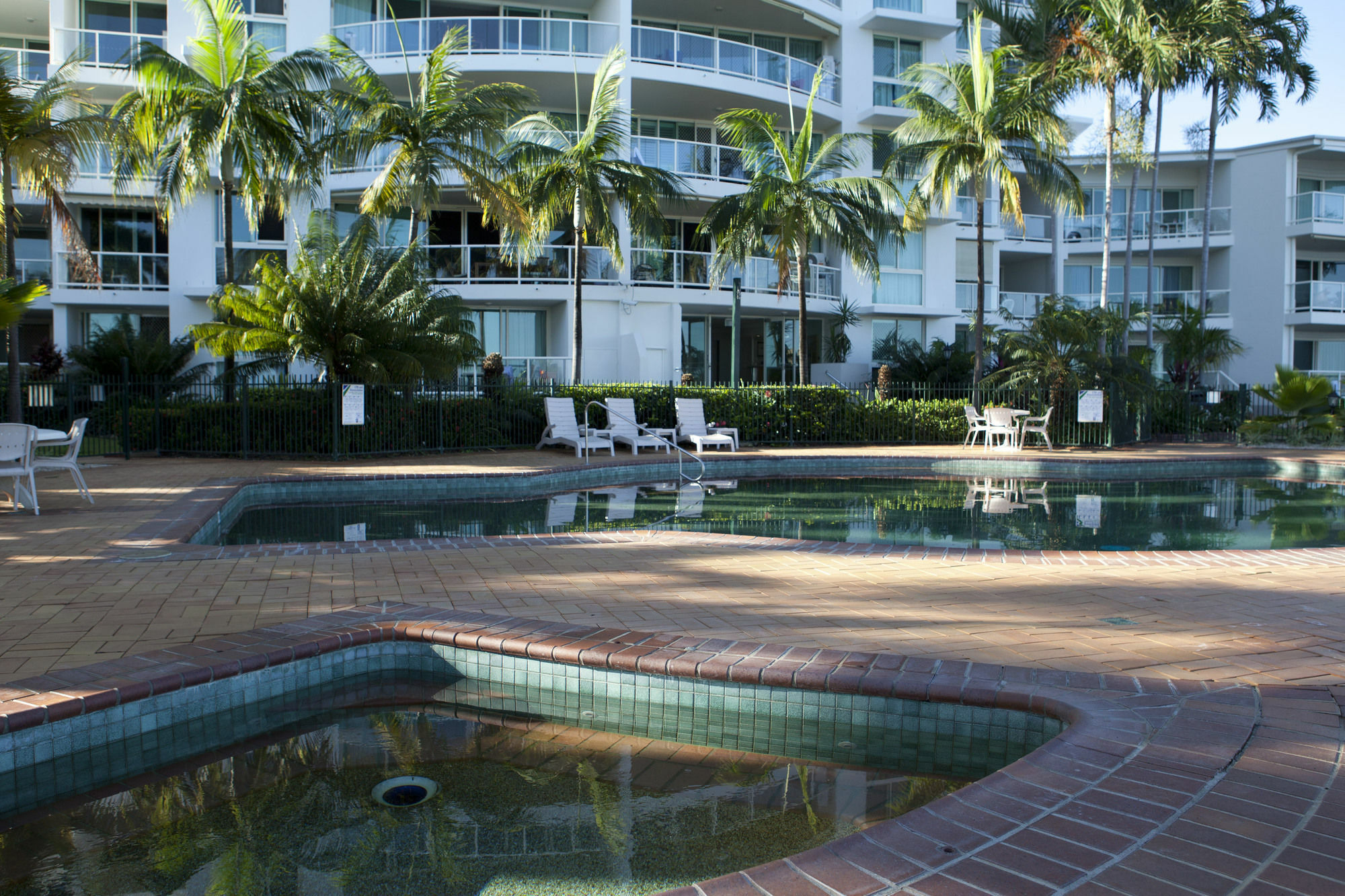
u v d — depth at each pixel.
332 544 6.93
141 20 24.20
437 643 4.24
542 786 2.98
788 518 9.69
